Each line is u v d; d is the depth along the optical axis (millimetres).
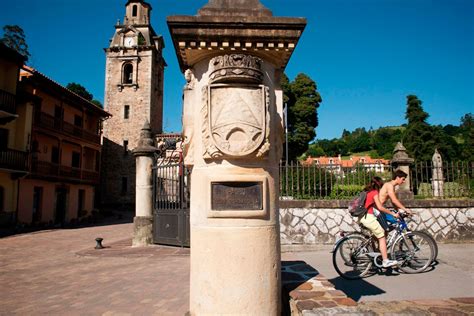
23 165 22578
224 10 3191
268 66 3240
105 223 27672
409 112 35062
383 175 9031
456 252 7457
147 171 10703
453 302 3420
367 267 5691
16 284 6316
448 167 9109
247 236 2938
